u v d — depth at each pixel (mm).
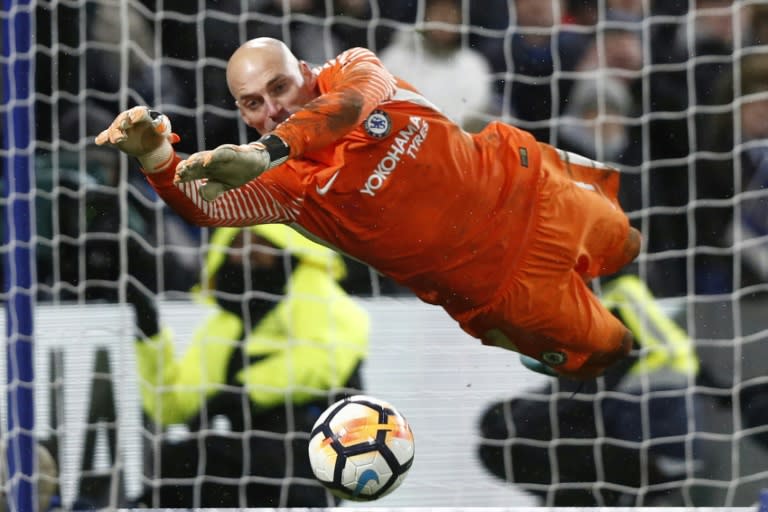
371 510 17766
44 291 20656
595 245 16281
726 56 22531
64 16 21438
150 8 22484
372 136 14078
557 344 16234
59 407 18562
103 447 18938
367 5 22625
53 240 19703
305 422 19750
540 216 15430
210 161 10938
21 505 16766
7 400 17266
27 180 16844
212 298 20094
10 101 16859
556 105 21797
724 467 20281
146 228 21281
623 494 20484
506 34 21625
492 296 15617
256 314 20281
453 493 19578
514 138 15461
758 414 20703
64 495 18094
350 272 20703
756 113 21953
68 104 21359
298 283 20375
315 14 22594
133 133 12383
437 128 14484
